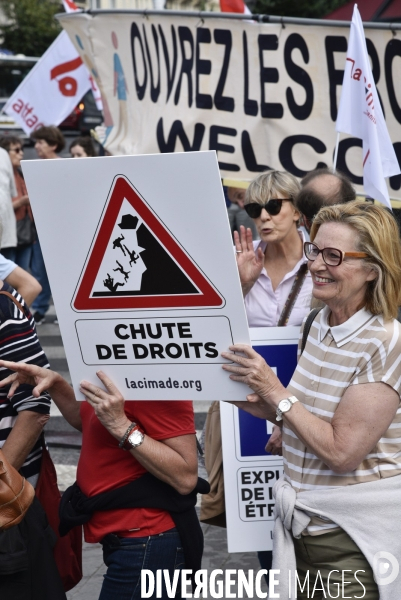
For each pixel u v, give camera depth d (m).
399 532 3.22
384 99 7.38
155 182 3.07
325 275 3.23
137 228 3.15
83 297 3.29
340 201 4.64
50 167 3.15
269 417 3.43
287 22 7.88
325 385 3.26
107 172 3.12
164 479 3.50
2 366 3.70
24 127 14.80
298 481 3.37
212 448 4.62
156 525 3.57
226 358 3.23
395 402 3.15
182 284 3.17
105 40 9.77
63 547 4.10
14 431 3.82
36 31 37.78
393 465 3.25
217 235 3.07
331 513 3.26
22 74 25.03
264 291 4.84
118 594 3.58
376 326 3.21
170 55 8.84
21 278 6.27
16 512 3.52
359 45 6.07
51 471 4.15
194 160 3.00
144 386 3.35
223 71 8.38
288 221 4.82
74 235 3.23
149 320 3.25
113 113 9.95
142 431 3.52
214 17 8.32
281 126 8.11
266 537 4.21
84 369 3.39
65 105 14.73
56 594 3.72
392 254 3.19
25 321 3.87
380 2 11.53
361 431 3.12
